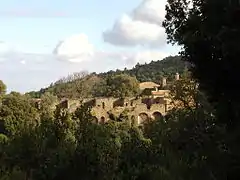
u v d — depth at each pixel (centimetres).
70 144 2298
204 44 1756
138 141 2598
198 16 1778
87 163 2230
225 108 1811
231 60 1677
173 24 1922
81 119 2467
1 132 7550
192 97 4500
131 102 11650
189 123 2742
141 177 2191
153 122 4103
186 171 2070
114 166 2270
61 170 2200
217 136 2112
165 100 10994
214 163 1989
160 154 2445
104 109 11569
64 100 11919
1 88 10475
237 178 1850
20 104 9006
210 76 1795
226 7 1622
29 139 2355
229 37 1588
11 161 2297
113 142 2398
